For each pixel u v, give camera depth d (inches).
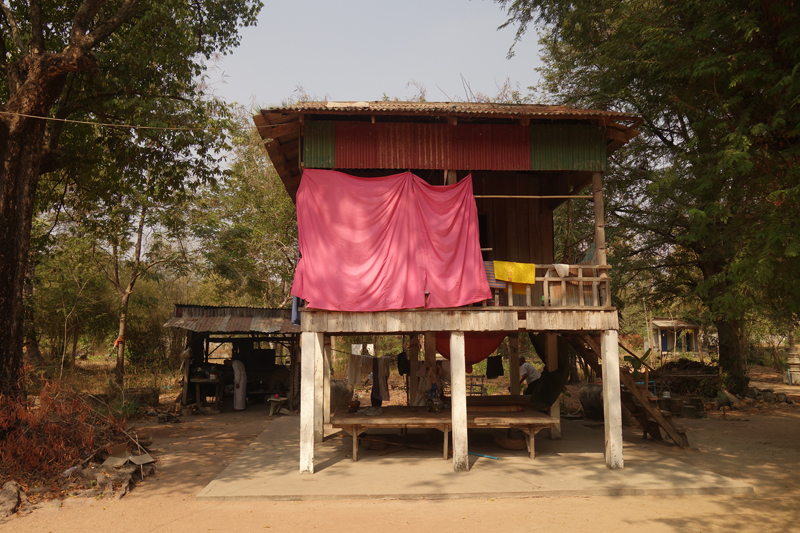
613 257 815.7
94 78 554.6
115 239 829.2
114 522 263.1
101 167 680.4
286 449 429.4
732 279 387.5
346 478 338.6
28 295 829.8
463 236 368.5
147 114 572.7
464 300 359.9
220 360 1093.8
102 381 890.1
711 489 313.1
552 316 368.5
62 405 375.9
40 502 292.5
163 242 908.0
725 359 819.4
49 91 446.6
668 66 482.0
